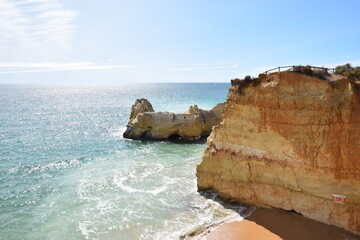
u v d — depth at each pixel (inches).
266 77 676.7
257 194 689.6
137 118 1652.3
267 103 663.1
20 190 869.8
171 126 1594.5
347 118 551.8
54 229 634.8
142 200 766.5
